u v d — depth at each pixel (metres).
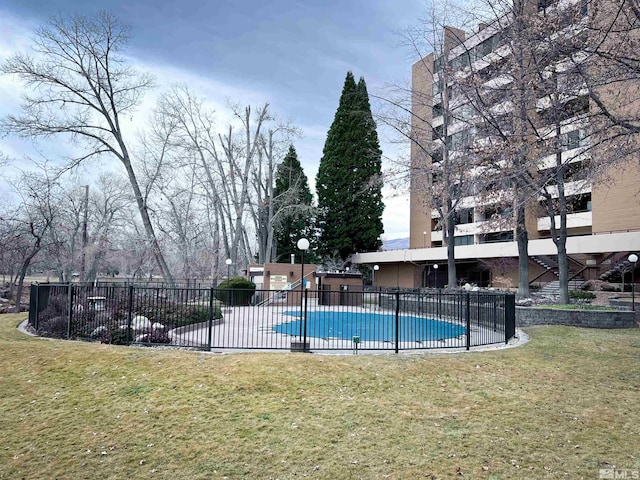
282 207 35.47
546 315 12.88
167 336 9.53
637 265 20.61
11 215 25.31
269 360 6.89
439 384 6.27
